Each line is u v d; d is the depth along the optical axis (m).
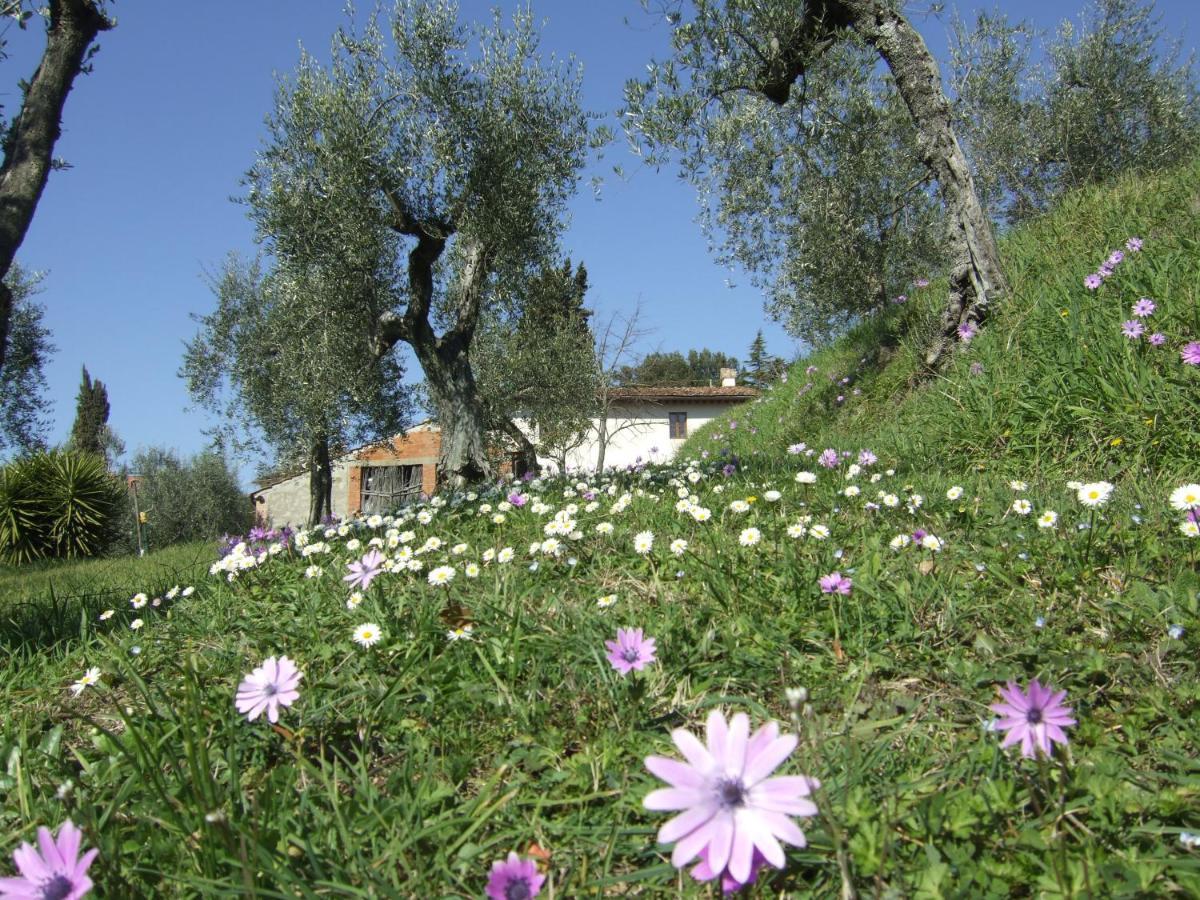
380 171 9.22
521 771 1.93
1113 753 1.77
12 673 3.11
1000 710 1.47
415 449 31.92
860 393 8.81
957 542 3.15
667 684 2.24
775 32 8.02
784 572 2.89
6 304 5.54
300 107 9.46
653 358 47.25
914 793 1.65
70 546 17.55
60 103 5.79
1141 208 7.02
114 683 2.76
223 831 1.58
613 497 4.93
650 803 1.09
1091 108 12.69
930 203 12.84
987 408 5.32
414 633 2.63
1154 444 4.23
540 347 18.92
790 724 1.95
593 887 1.52
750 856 1.06
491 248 10.17
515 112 9.66
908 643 2.39
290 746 2.06
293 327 11.38
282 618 3.16
